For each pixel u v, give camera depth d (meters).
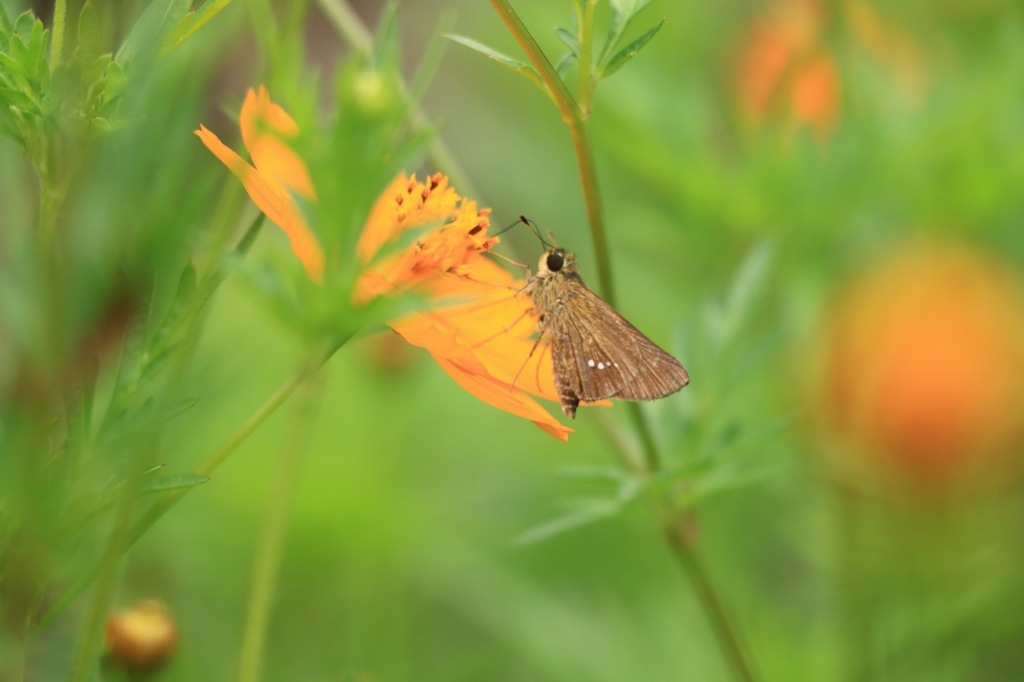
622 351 0.67
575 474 0.67
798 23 0.74
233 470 0.73
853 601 0.73
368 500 0.74
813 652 0.73
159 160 0.63
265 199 0.62
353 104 0.60
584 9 0.64
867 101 0.74
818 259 0.74
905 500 0.72
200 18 0.62
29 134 0.61
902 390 0.72
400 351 0.74
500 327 0.66
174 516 0.73
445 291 0.65
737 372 0.68
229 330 0.68
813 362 0.73
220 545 0.73
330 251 0.60
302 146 0.60
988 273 0.73
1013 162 0.73
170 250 0.62
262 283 0.61
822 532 0.73
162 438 0.64
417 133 0.60
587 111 0.64
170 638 0.65
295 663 0.72
